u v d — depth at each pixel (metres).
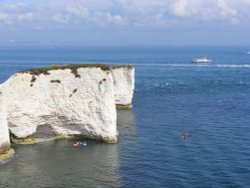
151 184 40.78
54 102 56.78
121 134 60.88
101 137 56.25
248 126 65.56
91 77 56.22
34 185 40.56
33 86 54.94
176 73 164.12
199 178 42.25
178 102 90.88
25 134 55.56
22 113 54.56
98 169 45.22
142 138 58.47
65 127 58.62
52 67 56.75
